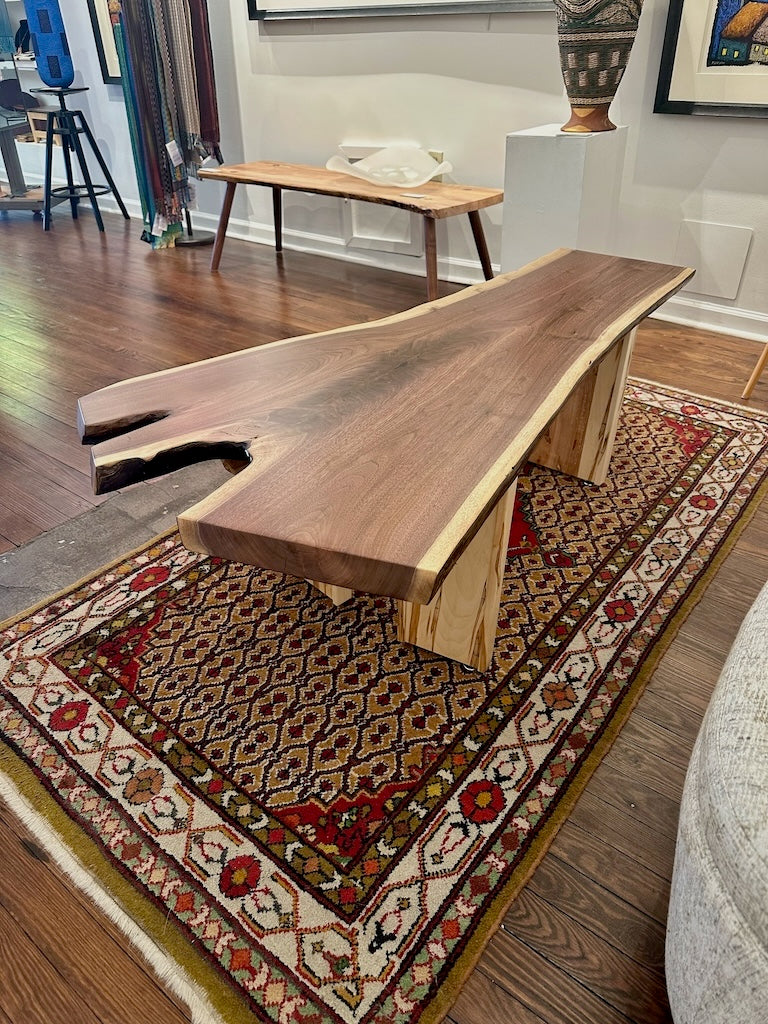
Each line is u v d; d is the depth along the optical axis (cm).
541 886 107
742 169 262
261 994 95
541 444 206
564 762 125
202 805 119
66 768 125
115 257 405
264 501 98
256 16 357
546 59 287
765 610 90
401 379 133
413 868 110
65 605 161
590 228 279
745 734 73
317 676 143
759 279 274
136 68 370
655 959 98
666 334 291
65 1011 95
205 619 157
